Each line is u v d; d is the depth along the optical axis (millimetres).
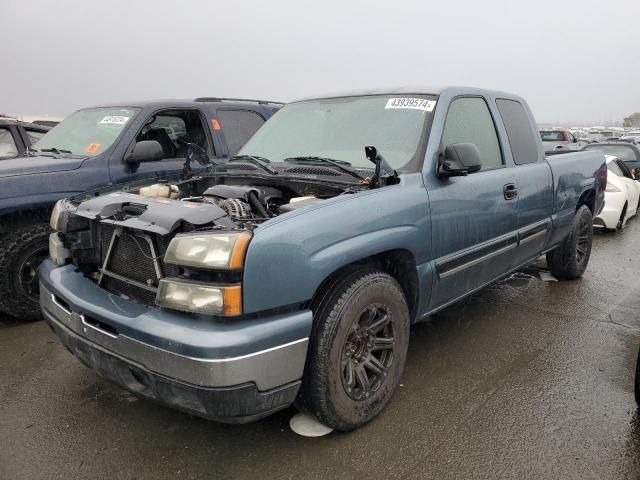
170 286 2305
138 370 2371
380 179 2973
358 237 2670
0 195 4188
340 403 2652
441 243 3248
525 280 5730
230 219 2486
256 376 2256
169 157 5477
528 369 3600
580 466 2566
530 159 4461
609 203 8406
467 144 3137
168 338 2230
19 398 3213
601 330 4320
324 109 3924
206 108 5793
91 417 3002
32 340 4082
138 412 3061
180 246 2293
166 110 5465
